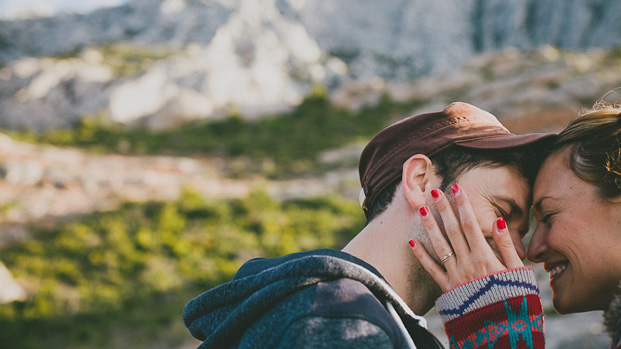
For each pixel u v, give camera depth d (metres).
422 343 1.12
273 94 47.34
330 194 17.41
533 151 1.25
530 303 1.09
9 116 38.97
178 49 69.50
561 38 91.62
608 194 1.14
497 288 1.09
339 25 98.50
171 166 23.08
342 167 21.98
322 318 0.88
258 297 0.96
